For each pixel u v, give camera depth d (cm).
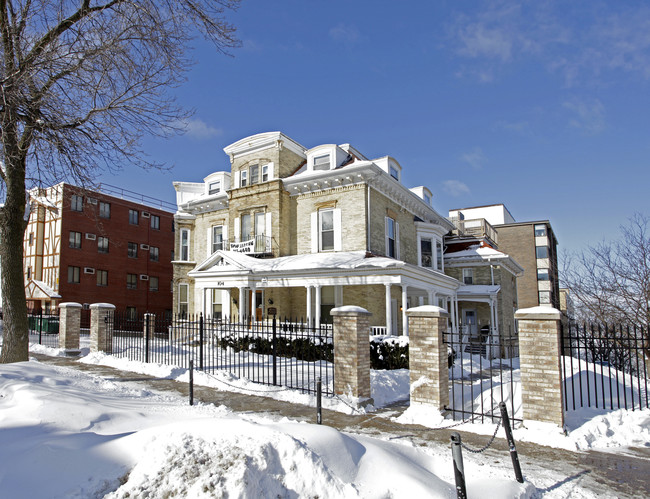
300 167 2312
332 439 430
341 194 1991
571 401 808
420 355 770
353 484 388
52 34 962
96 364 1367
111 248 3484
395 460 438
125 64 1019
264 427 428
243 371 1147
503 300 2695
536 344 671
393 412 809
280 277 1827
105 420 579
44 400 591
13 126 942
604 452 593
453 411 749
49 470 386
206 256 2488
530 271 4616
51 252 3200
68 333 1603
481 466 496
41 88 974
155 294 3812
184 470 368
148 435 436
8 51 928
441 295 2241
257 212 2183
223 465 367
